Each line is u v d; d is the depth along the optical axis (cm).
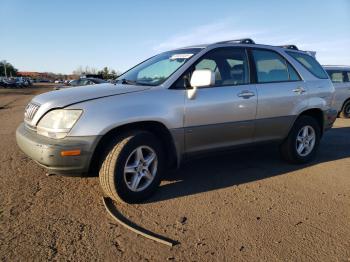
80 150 346
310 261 279
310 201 399
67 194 402
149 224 334
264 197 408
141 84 420
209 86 428
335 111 583
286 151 532
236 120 448
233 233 321
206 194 413
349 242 309
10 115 1303
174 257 281
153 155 391
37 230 317
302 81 531
